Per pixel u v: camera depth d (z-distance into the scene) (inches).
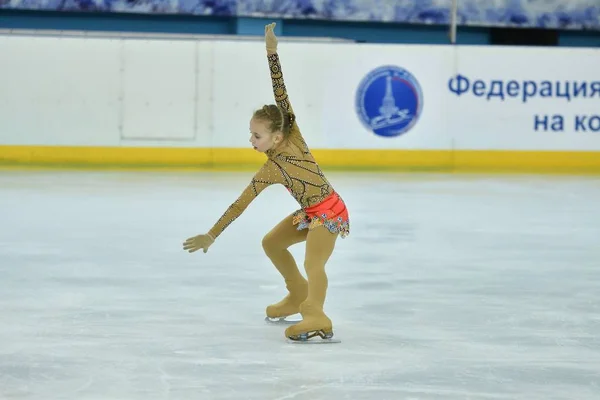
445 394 341.1
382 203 964.0
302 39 1503.4
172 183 1122.0
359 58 1320.1
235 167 1310.3
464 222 834.8
